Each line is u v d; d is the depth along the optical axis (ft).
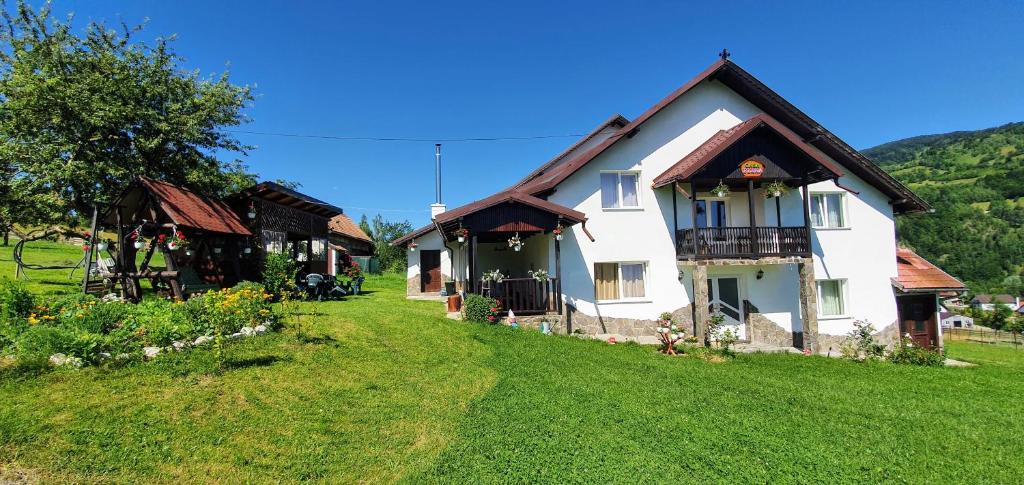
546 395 22.70
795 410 22.89
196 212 39.88
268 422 17.11
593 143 60.13
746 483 14.98
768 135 43.32
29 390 17.44
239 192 48.19
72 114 48.24
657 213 46.65
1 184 44.19
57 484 12.62
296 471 14.38
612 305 45.19
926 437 20.03
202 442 15.34
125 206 39.29
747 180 43.34
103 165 47.96
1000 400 27.53
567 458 16.01
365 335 30.81
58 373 19.07
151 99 56.90
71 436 14.69
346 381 22.02
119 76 52.85
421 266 75.61
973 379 34.06
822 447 18.20
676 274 46.47
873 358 41.73
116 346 21.53
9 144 44.21
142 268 37.50
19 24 50.42
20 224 49.14
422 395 21.42
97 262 44.75
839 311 49.01
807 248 44.16
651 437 18.24
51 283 45.01
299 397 19.53
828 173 43.57
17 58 50.01
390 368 24.82
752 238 43.01
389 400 20.40
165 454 14.43
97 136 49.70
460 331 35.45
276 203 52.90
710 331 42.16
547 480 14.52
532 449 16.60
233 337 25.67
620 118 56.44
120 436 15.07
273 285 43.04
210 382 19.81
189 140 58.08
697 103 49.01
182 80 59.62
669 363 32.55
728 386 26.78
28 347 20.71
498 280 41.98
